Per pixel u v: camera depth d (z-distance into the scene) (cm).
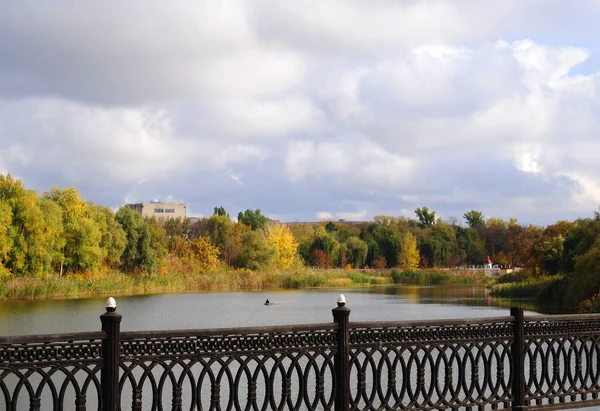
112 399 638
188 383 1655
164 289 6234
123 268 6850
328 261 9669
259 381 1636
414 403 809
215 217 9125
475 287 7206
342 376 764
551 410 891
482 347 855
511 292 5247
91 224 6075
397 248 10881
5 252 5009
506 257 12794
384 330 798
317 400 757
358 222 12938
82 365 631
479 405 848
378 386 789
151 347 665
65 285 5241
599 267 3716
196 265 7569
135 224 6831
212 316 3725
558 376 906
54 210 5650
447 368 833
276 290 6588
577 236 5022
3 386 594
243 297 5400
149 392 1562
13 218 5169
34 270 5297
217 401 701
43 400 1533
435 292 6138
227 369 709
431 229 12225
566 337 918
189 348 686
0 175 5181
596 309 3569
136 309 4166
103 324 644
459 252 12288
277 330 734
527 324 889
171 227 10138
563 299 4097
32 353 608
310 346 753
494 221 14825
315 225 11875
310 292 6184
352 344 777
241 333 713
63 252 5972
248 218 10188
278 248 8756
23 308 4072
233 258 8194
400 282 8506
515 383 873
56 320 3397
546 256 5672
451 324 836
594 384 938
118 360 643
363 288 7006
